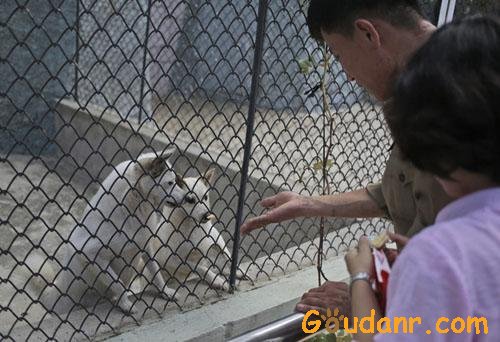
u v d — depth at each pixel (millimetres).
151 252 3076
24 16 6121
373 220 3686
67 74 6469
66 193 6156
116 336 2406
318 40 1880
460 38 898
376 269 1131
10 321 3164
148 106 5852
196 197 3018
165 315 2594
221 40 4066
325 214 1935
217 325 2537
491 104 847
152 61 2414
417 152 928
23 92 6359
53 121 6730
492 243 862
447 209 955
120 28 5918
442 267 849
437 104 881
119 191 2896
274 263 3086
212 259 3398
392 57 1605
